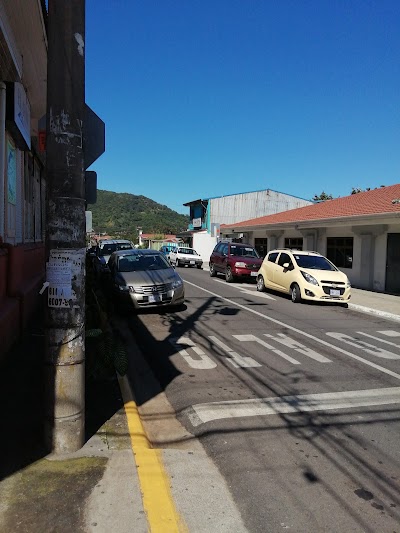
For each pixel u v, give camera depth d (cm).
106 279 1212
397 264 1725
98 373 536
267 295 1546
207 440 429
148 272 1127
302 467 379
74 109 350
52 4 343
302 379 620
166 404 529
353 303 1394
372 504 328
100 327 628
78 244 356
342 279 1351
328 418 485
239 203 4484
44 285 354
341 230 1977
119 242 1869
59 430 361
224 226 3356
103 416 448
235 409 507
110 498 309
